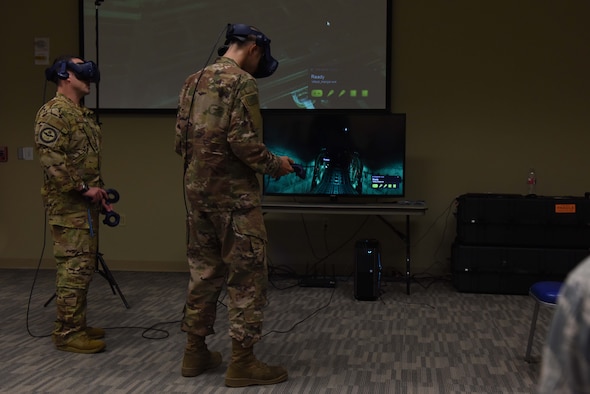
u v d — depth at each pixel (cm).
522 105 467
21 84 507
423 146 477
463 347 301
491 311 377
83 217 285
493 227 426
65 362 275
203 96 236
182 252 503
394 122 444
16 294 420
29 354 287
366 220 485
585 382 66
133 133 502
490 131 471
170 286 450
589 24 457
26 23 504
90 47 494
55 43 503
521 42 464
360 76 473
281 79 479
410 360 281
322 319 357
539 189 469
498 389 244
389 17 467
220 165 233
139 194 504
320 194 453
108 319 356
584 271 69
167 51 490
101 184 301
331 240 489
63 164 274
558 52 461
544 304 257
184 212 501
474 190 474
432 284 460
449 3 468
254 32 247
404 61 475
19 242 515
